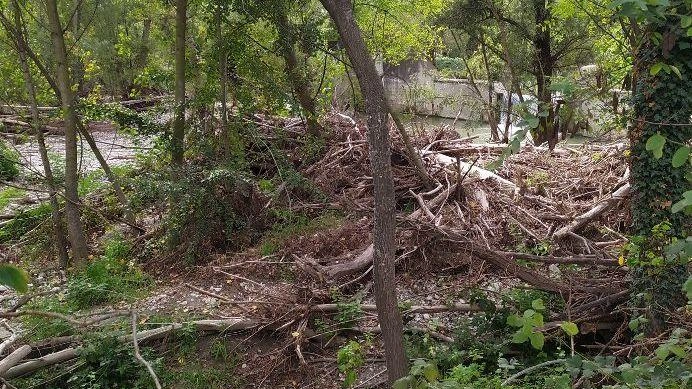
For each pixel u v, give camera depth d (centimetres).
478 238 770
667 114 475
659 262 436
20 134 1264
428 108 1884
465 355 554
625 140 1071
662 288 480
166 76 935
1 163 1052
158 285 776
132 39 1522
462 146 1122
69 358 592
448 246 728
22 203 1080
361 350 565
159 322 652
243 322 634
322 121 1141
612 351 539
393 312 370
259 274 770
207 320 643
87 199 1003
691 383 292
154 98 997
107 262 799
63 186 820
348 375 507
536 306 262
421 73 2092
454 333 607
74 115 820
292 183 914
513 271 598
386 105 361
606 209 774
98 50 1571
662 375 278
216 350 615
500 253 624
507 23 1476
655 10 260
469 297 631
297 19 1016
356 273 732
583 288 580
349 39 354
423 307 620
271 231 862
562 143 1166
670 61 457
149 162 928
